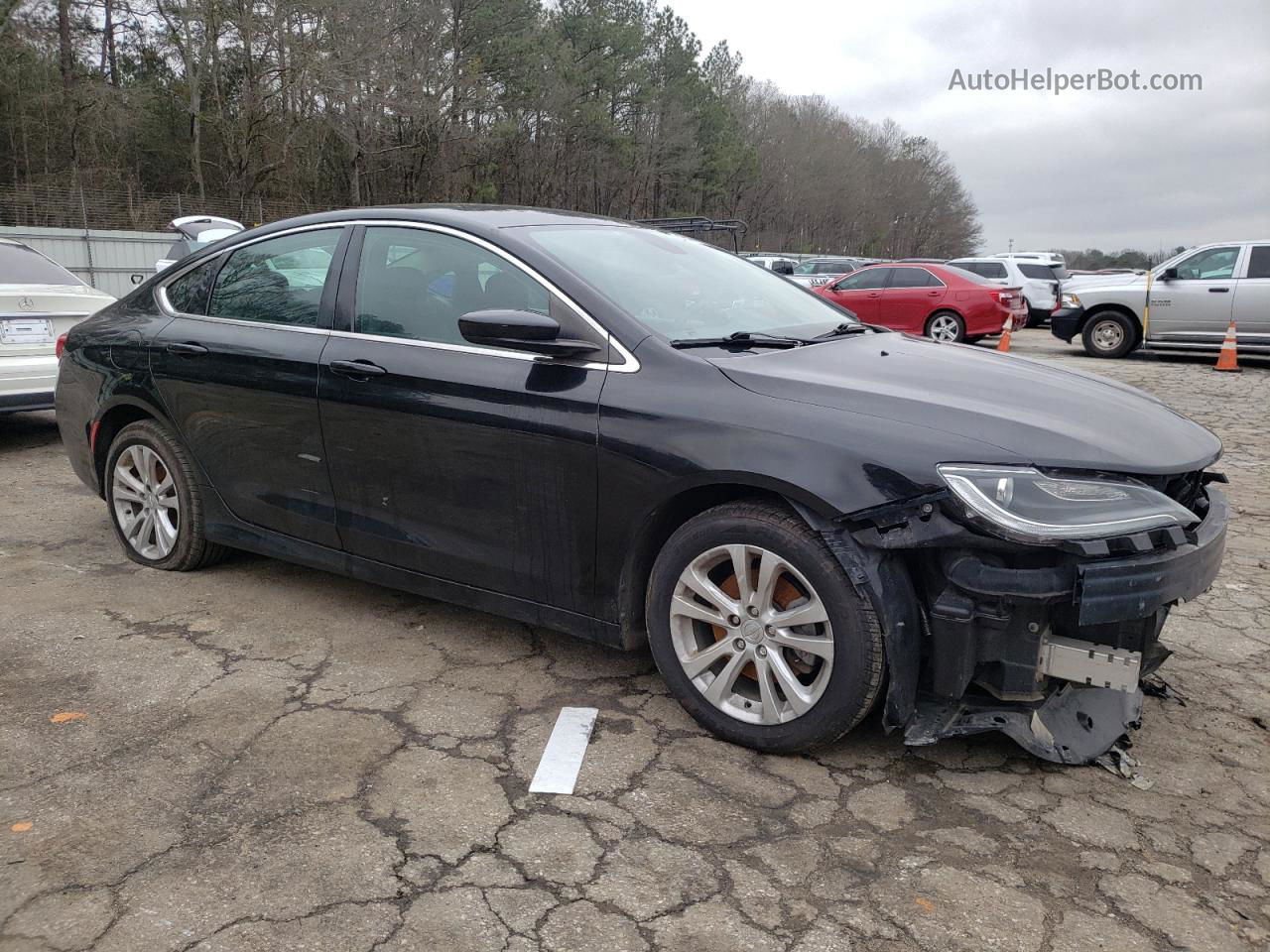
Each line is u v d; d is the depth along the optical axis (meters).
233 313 4.00
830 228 85.56
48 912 2.15
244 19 33.75
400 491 3.44
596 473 2.97
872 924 2.15
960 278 16.42
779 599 2.85
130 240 25.67
